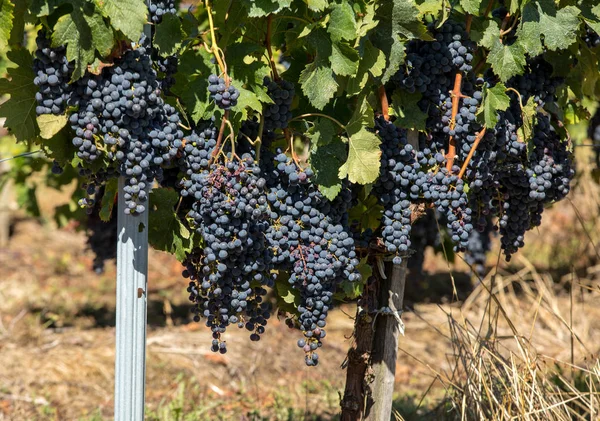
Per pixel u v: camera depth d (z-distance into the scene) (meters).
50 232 10.85
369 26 2.60
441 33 2.89
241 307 2.62
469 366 3.78
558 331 6.35
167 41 2.52
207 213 2.49
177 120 2.50
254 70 2.63
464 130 2.90
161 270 9.30
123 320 2.59
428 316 7.26
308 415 4.68
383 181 2.88
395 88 3.01
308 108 2.92
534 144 3.12
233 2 2.65
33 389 5.39
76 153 2.47
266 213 2.62
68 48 2.25
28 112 2.51
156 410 5.04
